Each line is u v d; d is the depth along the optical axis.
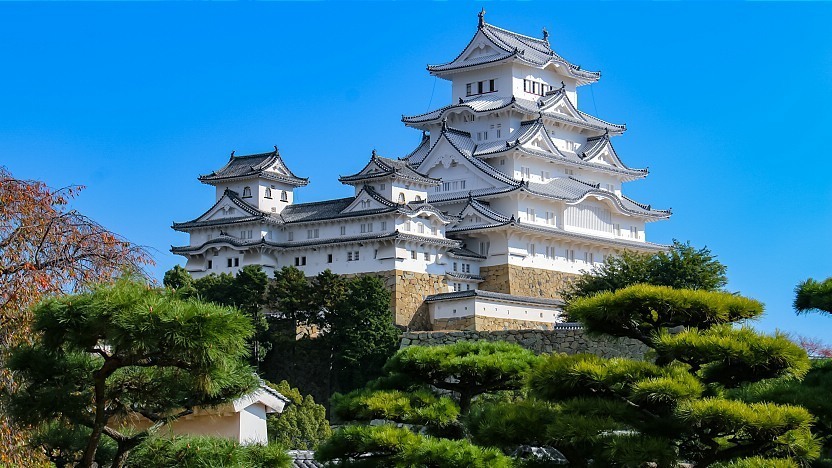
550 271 135.25
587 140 154.88
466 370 48.25
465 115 147.50
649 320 42.00
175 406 29.88
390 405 46.53
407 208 123.75
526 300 123.69
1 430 33.56
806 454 38.94
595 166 149.88
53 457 32.06
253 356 111.38
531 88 152.75
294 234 130.25
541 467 42.78
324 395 111.38
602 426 38.59
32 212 38.88
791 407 37.88
